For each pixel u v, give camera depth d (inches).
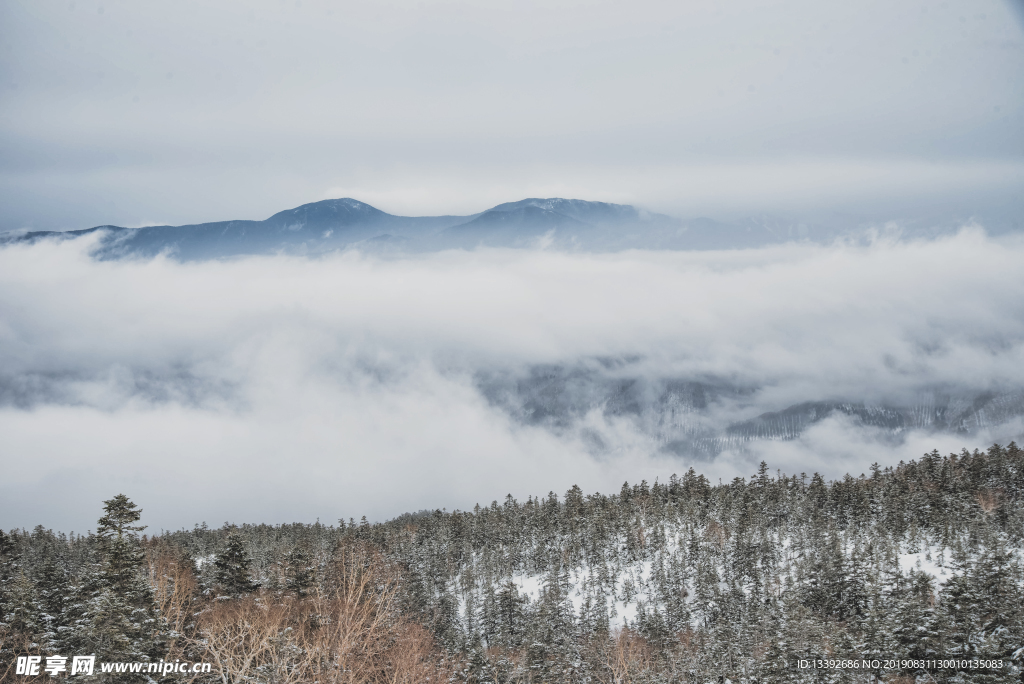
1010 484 5841.5
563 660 3061.0
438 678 2304.4
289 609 2306.8
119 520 2058.3
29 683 1711.4
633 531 6254.9
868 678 2405.3
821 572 3614.7
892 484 6003.9
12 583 2295.8
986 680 2303.2
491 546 6437.0
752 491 6441.9
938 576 4168.3
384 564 4261.8
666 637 3575.3
